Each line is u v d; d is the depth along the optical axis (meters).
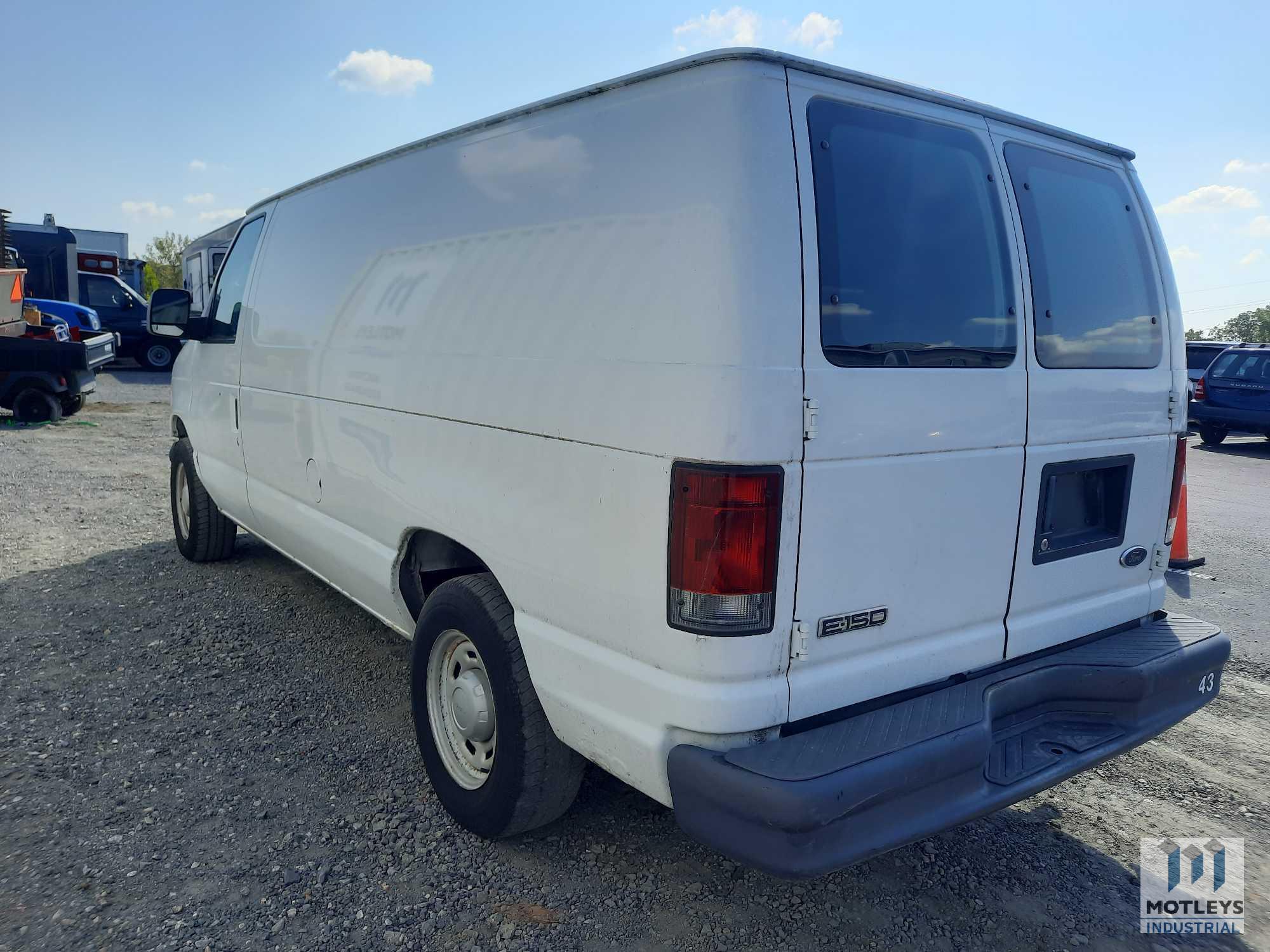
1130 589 3.26
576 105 2.61
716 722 2.22
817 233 2.25
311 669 4.38
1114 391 3.02
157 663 4.41
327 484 3.90
